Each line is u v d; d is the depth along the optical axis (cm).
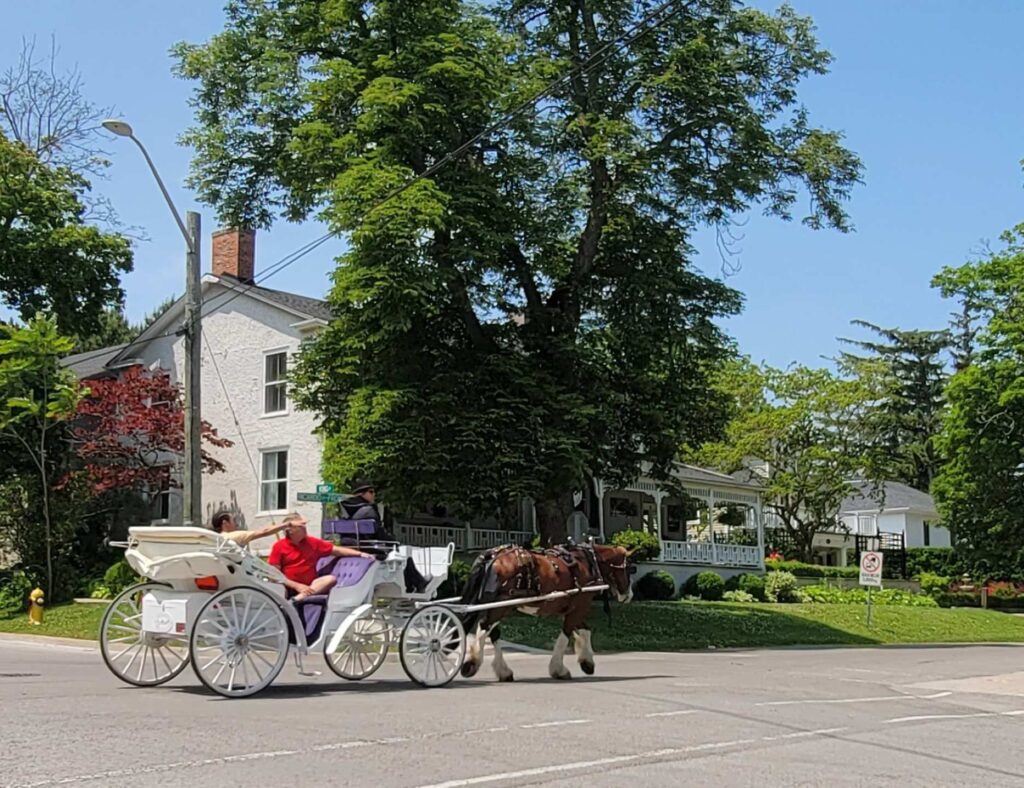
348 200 2436
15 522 3350
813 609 3800
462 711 1104
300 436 3672
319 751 849
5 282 3816
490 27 2800
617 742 950
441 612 1355
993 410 4547
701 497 4684
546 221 2903
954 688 1733
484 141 2747
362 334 2575
